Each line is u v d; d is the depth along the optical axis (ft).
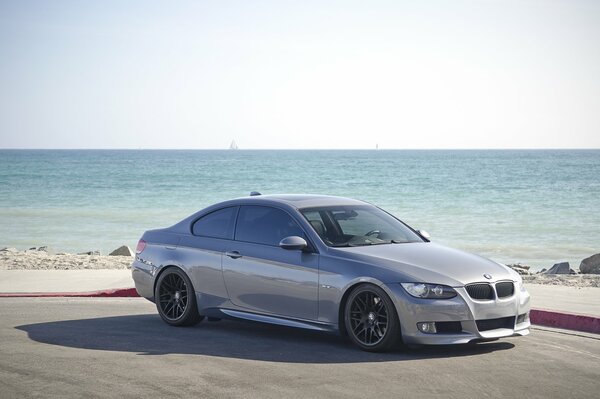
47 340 27.02
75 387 20.58
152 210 135.95
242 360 23.90
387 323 24.56
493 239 94.48
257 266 27.73
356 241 27.22
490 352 25.14
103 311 33.60
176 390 20.24
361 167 375.86
